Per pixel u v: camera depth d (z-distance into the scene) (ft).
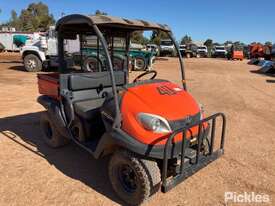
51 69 54.34
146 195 11.41
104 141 12.17
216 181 13.97
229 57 126.00
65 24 13.51
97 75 15.35
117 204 12.09
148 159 11.41
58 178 13.93
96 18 11.87
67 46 15.39
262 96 34.71
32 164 15.24
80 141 14.33
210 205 12.16
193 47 139.54
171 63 84.64
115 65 16.31
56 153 16.62
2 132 19.63
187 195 12.77
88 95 15.37
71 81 14.48
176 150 11.48
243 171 15.01
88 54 16.14
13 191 12.77
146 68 60.39
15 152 16.61
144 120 11.35
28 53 51.21
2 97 29.22
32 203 11.99
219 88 39.70
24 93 31.37
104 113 12.53
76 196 12.53
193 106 13.12
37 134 19.42
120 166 12.05
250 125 22.58
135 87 12.87
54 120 15.47
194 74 56.70
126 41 16.31
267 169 15.33
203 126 12.81
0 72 48.80
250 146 18.26
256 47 134.31
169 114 11.86
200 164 12.38
